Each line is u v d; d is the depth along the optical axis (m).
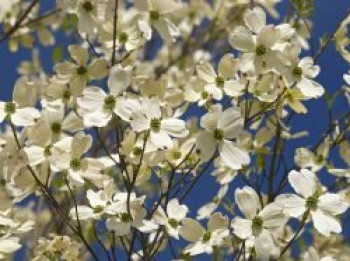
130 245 1.52
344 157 1.66
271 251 1.44
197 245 1.52
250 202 1.46
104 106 1.50
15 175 1.49
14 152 1.49
